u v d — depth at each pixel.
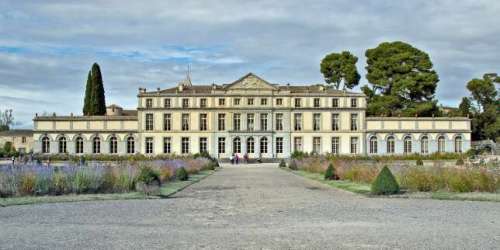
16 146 125.44
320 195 28.77
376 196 27.78
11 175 27.36
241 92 96.00
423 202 24.55
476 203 23.97
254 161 93.00
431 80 103.62
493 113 111.25
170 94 95.31
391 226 17.11
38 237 15.15
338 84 128.12
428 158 85.56
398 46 107.88
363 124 96.50
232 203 24.45
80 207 22.59
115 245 14.02
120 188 30.00
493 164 34.19
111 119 95.31
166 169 41.06
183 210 21.61
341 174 41.75
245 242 14.45
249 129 95.75
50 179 28.22
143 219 18.91
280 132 95.94
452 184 29.39
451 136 97.25
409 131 96.62
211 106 95.69
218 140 95.56
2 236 15.30
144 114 95.12
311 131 96.19
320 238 15.01
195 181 41.16
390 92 109.00
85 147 95.12
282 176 49.38
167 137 95.19
